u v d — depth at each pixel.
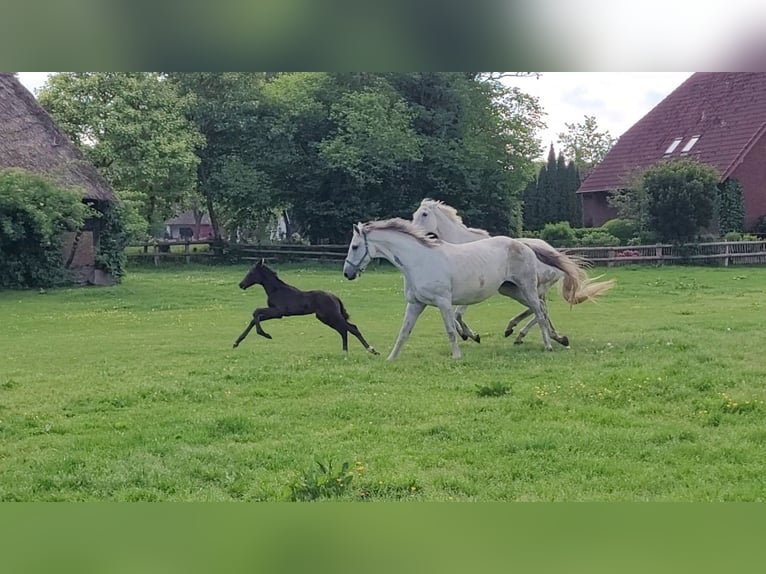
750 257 29.05
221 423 7.36
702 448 6.27
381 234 11.00
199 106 38.31
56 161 25.92
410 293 11.05
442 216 12.92
